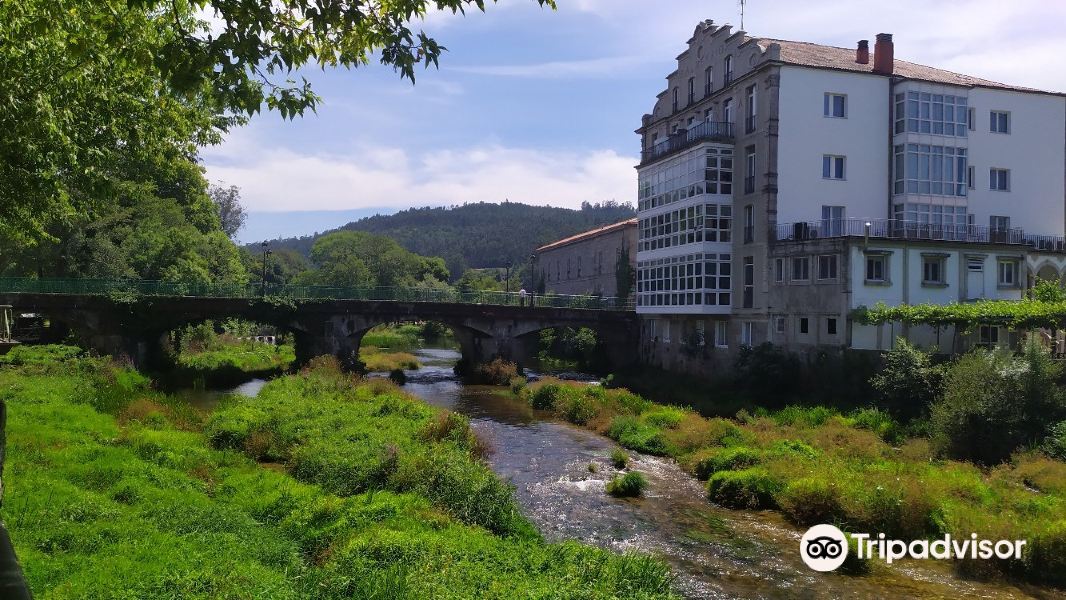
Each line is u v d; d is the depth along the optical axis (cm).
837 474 1764
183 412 2370
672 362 4319
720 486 1825
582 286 6650
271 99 809
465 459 1755
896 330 3092
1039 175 3950
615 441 2606
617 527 1590
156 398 2606
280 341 6756
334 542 1178
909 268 3141
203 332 5472
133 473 1430
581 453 2375
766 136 3497
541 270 7919
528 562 1144
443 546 1134
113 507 1188
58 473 1353
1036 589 1276
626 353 4834
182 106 1694
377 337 8175
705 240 3759
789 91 3500
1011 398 2144
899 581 1302
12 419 1783
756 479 1792
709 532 1564
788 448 2138
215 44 697
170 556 984
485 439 2369
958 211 3662
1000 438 2105
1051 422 2133
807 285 3238
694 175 3866
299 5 741
